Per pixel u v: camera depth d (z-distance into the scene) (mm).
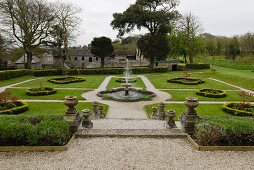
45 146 9992
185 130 11844
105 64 77312
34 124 11391
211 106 25750
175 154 9695
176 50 77562
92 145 10477
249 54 93188
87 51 83688
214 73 55500
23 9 52531
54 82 41469
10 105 22781
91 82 43000
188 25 74812
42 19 55219
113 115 22891
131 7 63250
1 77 44031
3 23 52906
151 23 63906
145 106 26312
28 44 55281
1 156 9406
